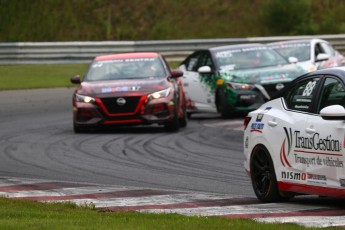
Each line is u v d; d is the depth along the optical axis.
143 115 62.78
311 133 31.45
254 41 127.56
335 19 142.38
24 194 37.03
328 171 30.61
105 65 67.50
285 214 30.78
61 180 41.94
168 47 126.25
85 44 125.12
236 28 138.62
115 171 44.78
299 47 83.88
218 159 48.75
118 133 63.50
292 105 33.41
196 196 36.03
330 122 30.73
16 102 89.62
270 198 33.91
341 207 32.38
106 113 62.78
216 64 74.81
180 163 47.44
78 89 64.81
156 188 38.88
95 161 48.75
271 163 33.66
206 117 77.62
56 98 92.88
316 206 32.81
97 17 141.12
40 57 125.00
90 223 27.19
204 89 75.25
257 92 71.50
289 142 32.62
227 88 72.25
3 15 141.50
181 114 66.44
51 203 32.50
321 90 32.22
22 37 138.88
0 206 31.39
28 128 68.00
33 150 54.22
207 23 139.88
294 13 138.38
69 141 58.75
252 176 34.94
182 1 143.88
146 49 125.69
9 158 50.69
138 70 66.56
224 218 28.86
